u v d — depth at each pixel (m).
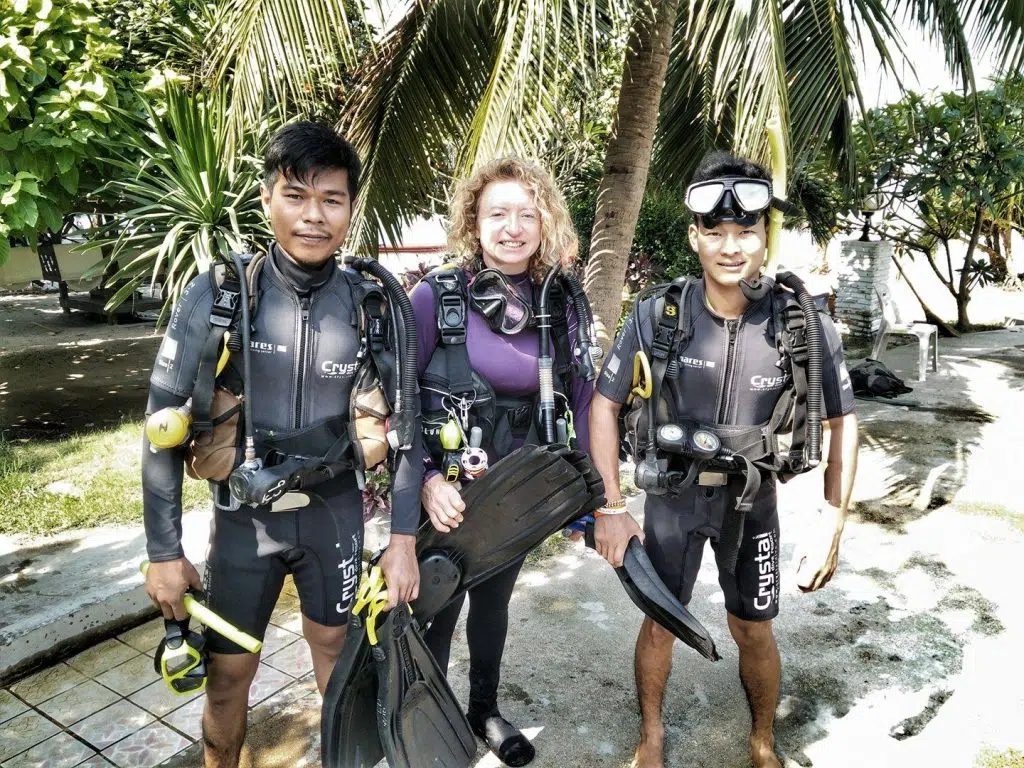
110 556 3.34
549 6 3.08
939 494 4.35
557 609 3.10
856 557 3.58
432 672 1.79
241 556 1.70
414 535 1.70
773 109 3.19
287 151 1.55
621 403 1.98
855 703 2.50
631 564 1.91
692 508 1.96
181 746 2.29
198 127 4.85
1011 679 2.63
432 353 1.84
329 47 3.49
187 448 1.64
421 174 4.79
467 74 4.48
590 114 6.46
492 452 1.88
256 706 2.47
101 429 5.54
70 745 2.29
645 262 8.30
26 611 2.82
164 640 1.63
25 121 4.48
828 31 3.97
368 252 4.78
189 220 4.88
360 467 1.68
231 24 3.54
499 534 1.80
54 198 4.60
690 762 2.24
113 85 4.79
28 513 3.78
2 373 7.23
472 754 1.88
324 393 1.66
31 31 4.38
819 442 1.80
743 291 1.79
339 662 1.65
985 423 5.79
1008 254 12.63
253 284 1.61
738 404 1.87
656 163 6.07
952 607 3.12
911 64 4.14
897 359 8.09
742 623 2.06
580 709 2.48
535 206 1.83
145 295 10.66
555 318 1.92
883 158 8.29
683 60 5.12
